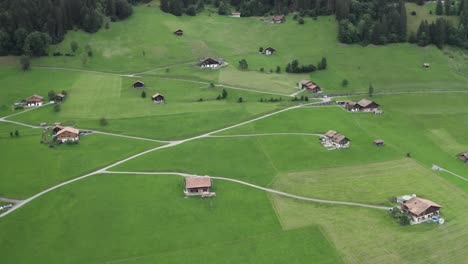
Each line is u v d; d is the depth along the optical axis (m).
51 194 121.69
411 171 136.88
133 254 99.25
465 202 120.56
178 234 105.81
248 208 116.19
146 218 111.81
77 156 143.00
